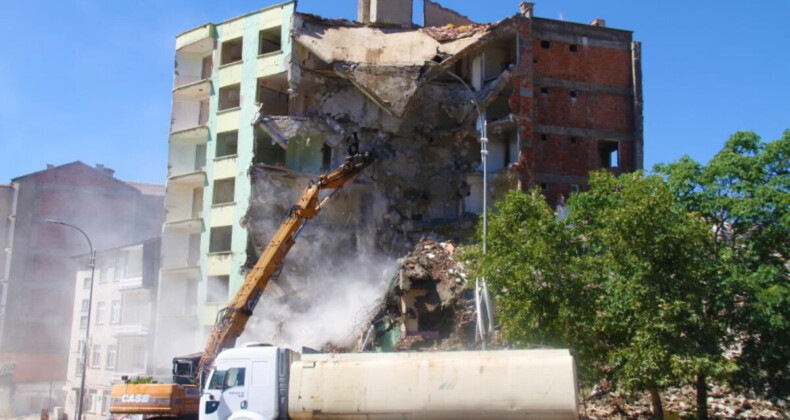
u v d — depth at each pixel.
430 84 43.59
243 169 43.50
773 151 22.94
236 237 42.75
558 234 22.84
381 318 33.91
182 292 46.16
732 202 23.08
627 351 20.92
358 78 41.75
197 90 48.00
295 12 43.78
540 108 43.91
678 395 26.20
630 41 46.53
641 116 45.09
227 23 47.03
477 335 28.12
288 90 44.34
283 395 20.72
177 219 47.56
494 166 43.22
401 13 45.47
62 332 67.06
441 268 34.25
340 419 19.95
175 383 26.19
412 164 43.44
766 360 22.47
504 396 18.56
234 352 21.28
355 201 42.94
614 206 23.41
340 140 43.22
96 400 52.47
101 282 55.56
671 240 21.17
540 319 22.19
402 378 19.44
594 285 22.33
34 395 64.12
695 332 21.09
